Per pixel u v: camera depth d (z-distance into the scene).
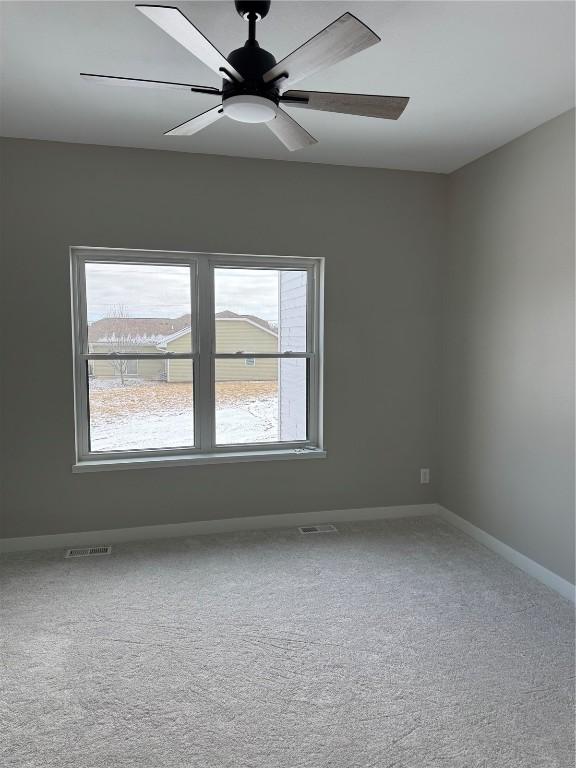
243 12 1.95
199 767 1.81
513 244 3.41
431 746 1.91
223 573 3.25
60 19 2.08
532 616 2.79
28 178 3.42
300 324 4.10
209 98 2.78
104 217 3.55
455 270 4.08
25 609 2.82
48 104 2.87
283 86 1.94
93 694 2.17
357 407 4.12
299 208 3.88
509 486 3.48
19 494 3.55
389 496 4.25
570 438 2.97
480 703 2.13
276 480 4.00
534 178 3.21
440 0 1.96
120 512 3.73
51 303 3.52
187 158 3.66
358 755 1.87
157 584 3.11
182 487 3.83
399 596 2.99
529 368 3.28
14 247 3.44
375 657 2.43
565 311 2.99
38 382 3.53
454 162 3.86
